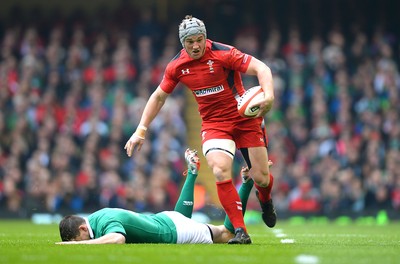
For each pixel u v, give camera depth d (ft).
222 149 110.83
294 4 333.42
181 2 339.98
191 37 110.22
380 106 282.15
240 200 110.01
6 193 258.16
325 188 251.80
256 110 107.86
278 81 293.02
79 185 257.14
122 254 88.84
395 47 319.47
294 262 82.64
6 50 312.71
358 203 249.55
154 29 325.83
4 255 88.28
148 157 265.13
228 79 112.47
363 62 301.02
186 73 113.39
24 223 228.43
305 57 305.12
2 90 290.56
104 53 307.58
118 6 349.41
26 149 272.10
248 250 96.32
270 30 327.67
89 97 286.46
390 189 249.96
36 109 285.23
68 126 274.77
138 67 301.02
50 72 303.48
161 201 252.01
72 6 352.28
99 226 104.01
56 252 91.04
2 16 349.82
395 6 328.49
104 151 265.95
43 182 256.32
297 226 211.61
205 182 280.92
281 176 258.98
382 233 163.02
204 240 110.01
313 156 263.29
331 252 95.14
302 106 286.66
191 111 296.10
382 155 260.01
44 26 331.16
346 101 283.18
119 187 255.09
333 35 304.30
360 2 331.16
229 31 331.77
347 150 260.83
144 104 280.72
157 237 106.42
